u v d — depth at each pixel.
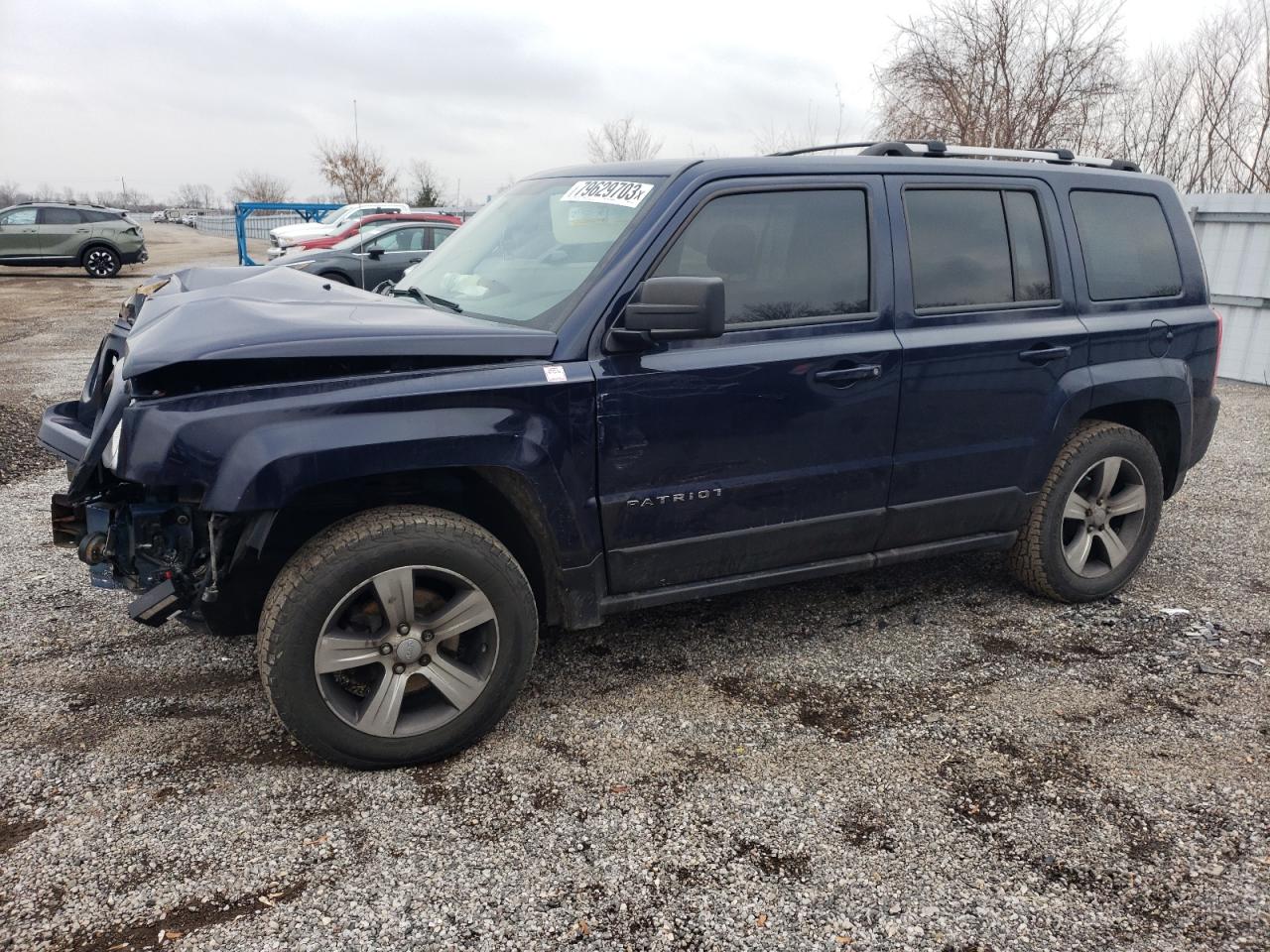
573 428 2.94
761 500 3.32
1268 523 5.42
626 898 2.33
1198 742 3.08
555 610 3.15
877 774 2.88
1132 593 4.38
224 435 2.53
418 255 13.12
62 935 2.18
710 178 3.19
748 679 3.50
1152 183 4.28
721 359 3.13
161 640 3.74
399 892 2.35
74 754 2.94
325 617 2.68
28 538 4.86
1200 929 2.24
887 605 4.22
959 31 17.47
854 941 2.20
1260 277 9.66
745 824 2.63
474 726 2.95
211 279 3.72
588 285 3.04
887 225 3.48
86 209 22.77
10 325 13.75
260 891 2.34
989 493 3.81
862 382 3.39
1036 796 2.77
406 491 2.93
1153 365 4.10
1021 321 3.77
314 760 2.94
